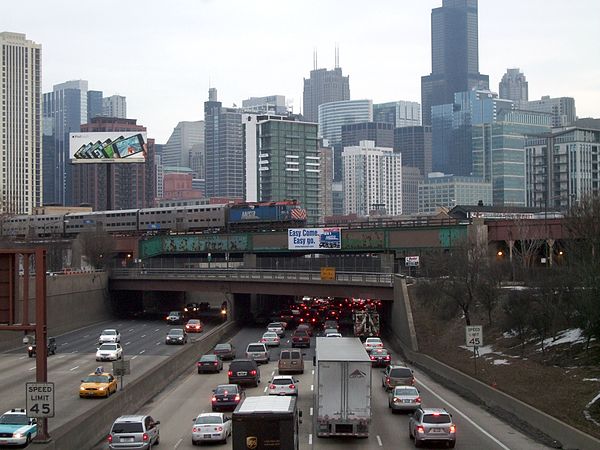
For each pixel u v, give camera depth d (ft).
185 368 238.89
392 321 341.82
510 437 139.33
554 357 205.77
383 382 199.72
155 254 520.42
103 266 495.00
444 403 178.09
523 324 229.25
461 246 330.95
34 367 244.22
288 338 337.31
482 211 532.73
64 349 297.33
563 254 335.26
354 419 132.05
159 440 136.98
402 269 402.11
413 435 133.28
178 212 586.86
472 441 135.74
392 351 297.12
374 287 341.82
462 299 277.64
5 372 233.76
